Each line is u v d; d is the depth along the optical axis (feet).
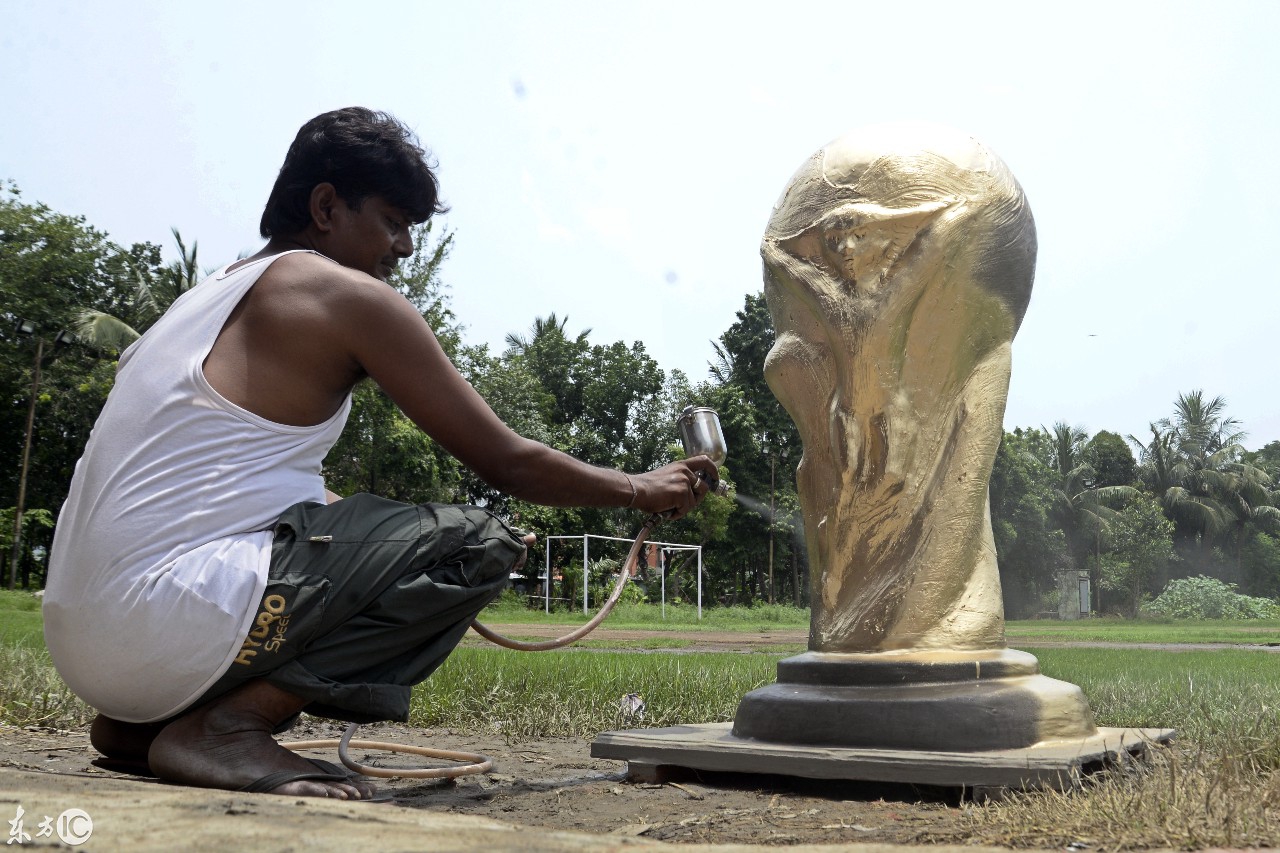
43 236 99.96
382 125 7.78
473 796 7.79
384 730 12.06
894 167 9.01
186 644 6.23
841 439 9.02
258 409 6.70
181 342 6.68
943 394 8.96
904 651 8.59
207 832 4.07
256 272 6.92
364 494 7.02
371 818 4.73
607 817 6.99
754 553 125.80
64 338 89.45
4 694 11.65
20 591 80.28
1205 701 11.56
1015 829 5.62
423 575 6.82
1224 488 172.14
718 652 32.07
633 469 139.95
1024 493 137.49
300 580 6.41
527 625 70.59
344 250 7.68
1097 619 139.85
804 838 6.12
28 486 98.63
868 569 8.91
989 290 9.02
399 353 6.95
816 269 9.28
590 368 146.72
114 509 6.33
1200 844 5.04
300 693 6.53
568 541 118.21
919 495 8.86
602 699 13.08
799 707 8.41
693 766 8.33
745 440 122.01
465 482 104.58
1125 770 6.82
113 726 7.17
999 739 7.86
